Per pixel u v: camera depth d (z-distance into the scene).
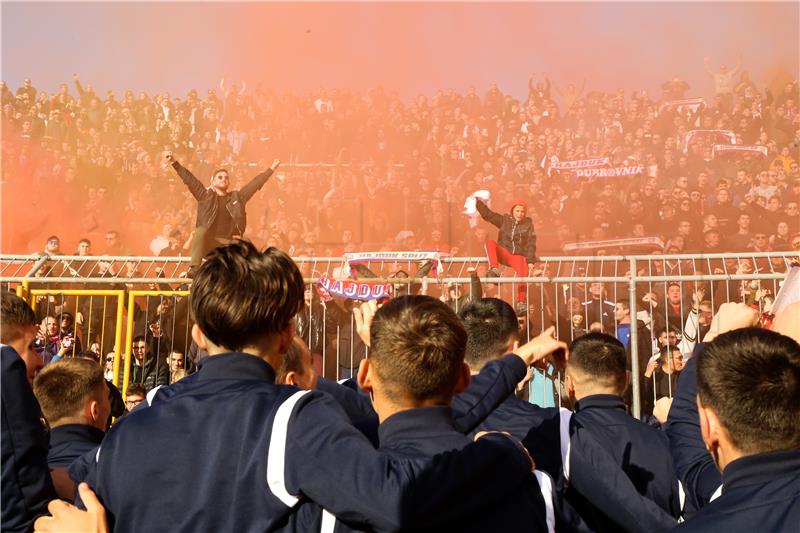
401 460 1.67
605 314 9.84
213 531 1.69
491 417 2.67
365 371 2.00
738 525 1.46
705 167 21.11
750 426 1.53
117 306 8.68
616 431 2.79
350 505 1.61
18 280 7.85
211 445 1.75
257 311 1.91
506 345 2.88
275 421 1.74
